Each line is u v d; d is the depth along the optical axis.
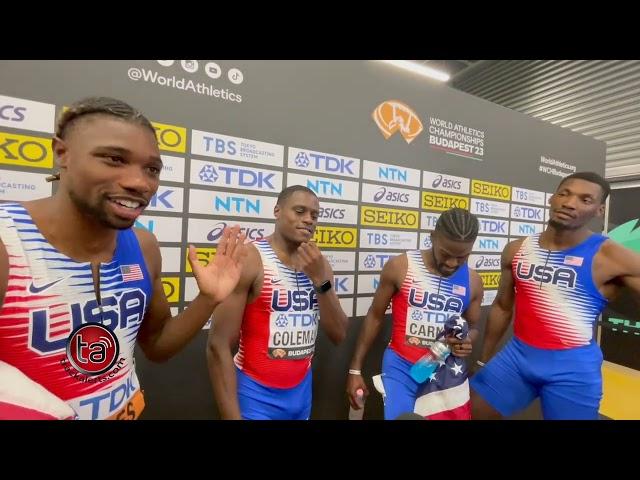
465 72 4.29
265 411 1.20
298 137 1.69
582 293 1.42
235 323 1.13
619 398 2.61
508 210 2.47
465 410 1.45
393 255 2.01
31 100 1.20
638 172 2.99
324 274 1.23
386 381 1.46
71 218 0.60
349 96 1.82
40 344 0.58
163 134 1.39
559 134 2.73
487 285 2.40
